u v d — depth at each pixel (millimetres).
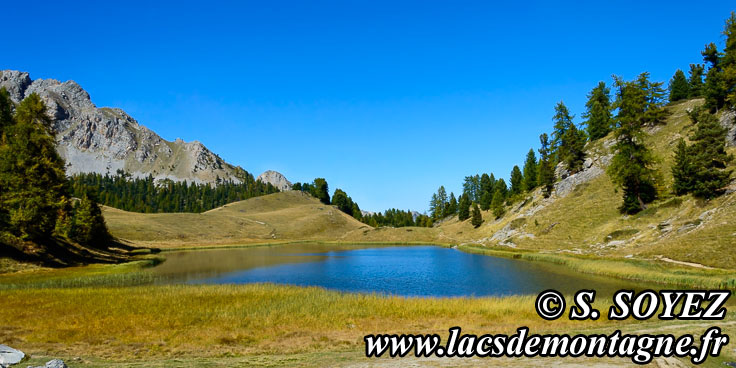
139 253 89250
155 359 17406
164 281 49188
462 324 23812
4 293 32625
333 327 23156
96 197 85062
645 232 63031
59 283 40781
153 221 145375
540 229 88125
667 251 50656
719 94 81688
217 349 19234
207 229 150625
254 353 18703
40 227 54656
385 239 145500
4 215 52875
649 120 101312
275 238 155000
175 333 21578
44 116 58781
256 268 64562
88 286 41688
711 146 63031
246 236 152875
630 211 71375
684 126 89250
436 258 78938
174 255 91188
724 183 58250
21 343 19375
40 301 29234
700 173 60156
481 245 100750
